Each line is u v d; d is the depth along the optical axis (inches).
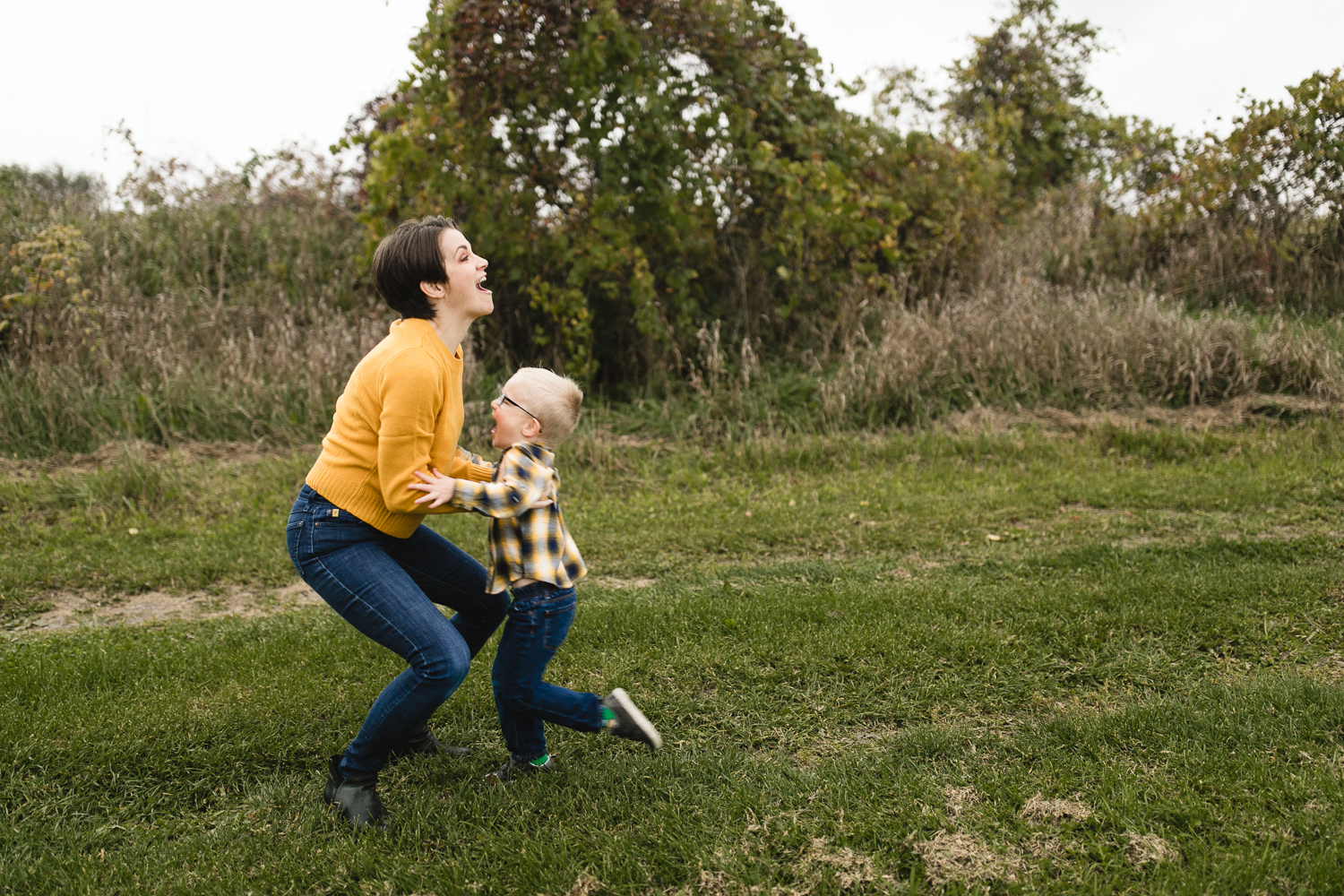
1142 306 361.1
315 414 308.7
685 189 341.7
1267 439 297.4
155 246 399.2
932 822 104.6
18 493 255.8
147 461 278.5
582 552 224.4
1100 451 297.7
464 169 323.9
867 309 378.0
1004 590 181.8
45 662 155.0
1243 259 428.8
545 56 319.6
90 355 331.0
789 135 365.1
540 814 111.7
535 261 347.3
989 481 274.2
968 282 416.2
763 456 296.0
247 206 428.8
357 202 403.2
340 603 105.3
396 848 104.2
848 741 130.3
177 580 208.7
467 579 118.3
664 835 104.6
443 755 126.2
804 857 99.7
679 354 347.3
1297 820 101.2
